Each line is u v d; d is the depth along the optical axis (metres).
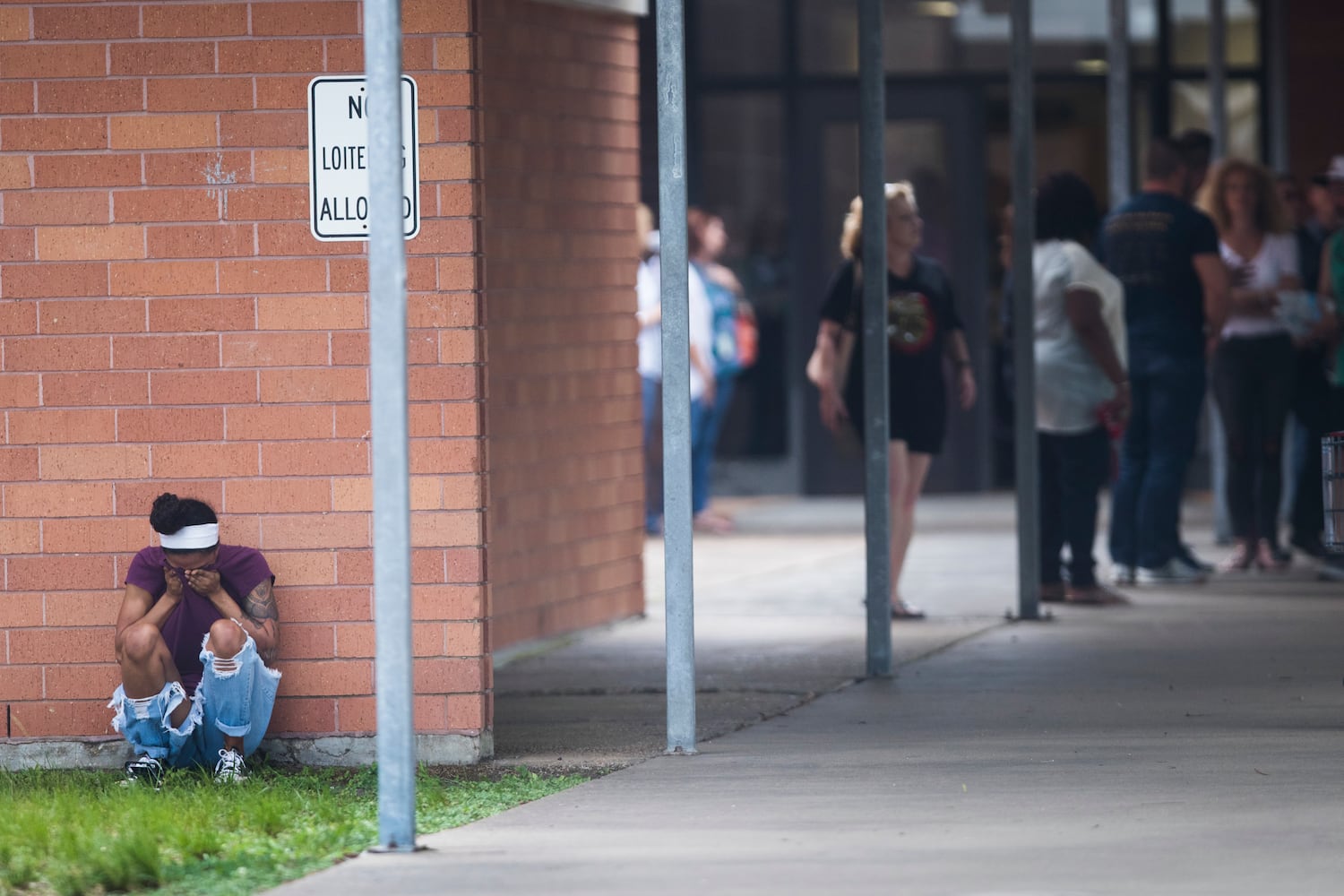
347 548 25.72
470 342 25.39
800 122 61.34
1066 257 38.22
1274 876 18.83
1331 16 57.59
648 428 54.97
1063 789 22.98
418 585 25.61
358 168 24.77
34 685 26.05
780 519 57.84
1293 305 42.16
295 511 25.70
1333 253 41.62
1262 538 44.12
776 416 62.12
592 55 37.53
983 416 61.62
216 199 25.59
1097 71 61.03
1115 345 38.25
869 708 29.02
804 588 43.72
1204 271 40.34
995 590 42.25
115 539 25.88
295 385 25.62
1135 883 18.67
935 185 61.25
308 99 24.95
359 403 25.61
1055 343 38.62
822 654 34.25
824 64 61.31
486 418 25.81
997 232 61.56
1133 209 40.62
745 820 21.78
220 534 25.77
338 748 25.83
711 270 55.31
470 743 25.64
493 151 34.28
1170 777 23.59
